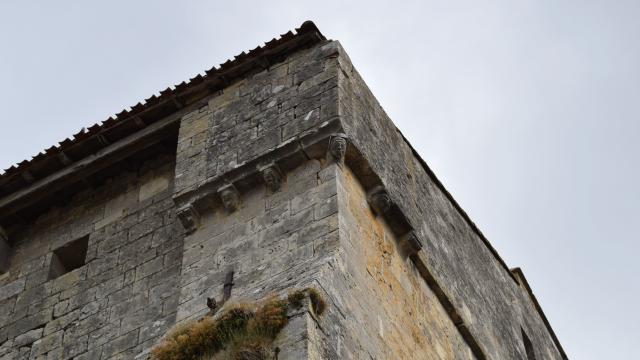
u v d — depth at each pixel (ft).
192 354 46.75
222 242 55.36
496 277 73.51
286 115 59.62
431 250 62.44
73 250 64.23
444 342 59.31
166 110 64.85
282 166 56.85
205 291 53.16
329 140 56.59
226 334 46.52
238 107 62.34
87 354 56.65
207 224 57.00
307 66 62.34
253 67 64.08
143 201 63.82
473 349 62.75
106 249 62.13
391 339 52.80
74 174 65.57
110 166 65.72
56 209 66.90
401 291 56.59
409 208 61.52
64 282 61.67
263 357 44.96
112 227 63.36
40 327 59.77
